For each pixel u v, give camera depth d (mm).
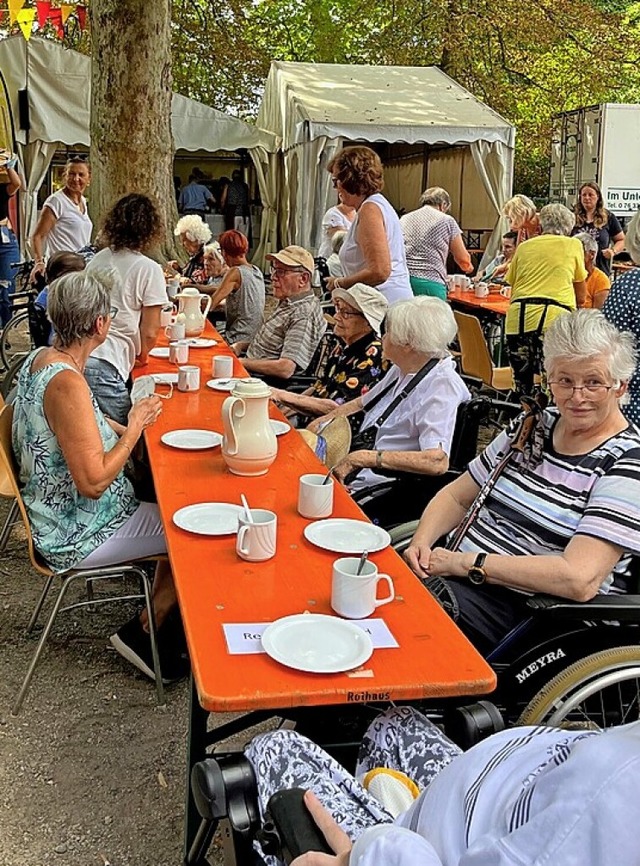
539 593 2242
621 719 2238
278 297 4773
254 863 1563
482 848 1004
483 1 18703
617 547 2186
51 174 15742
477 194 14094
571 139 14828
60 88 13039
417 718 1862
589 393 2316
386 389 3463
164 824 2482
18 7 7055
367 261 4598
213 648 1696
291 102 13469
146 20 9156
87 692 3100
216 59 20422
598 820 909
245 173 17109
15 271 8672
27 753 2760
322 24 22641
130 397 4176
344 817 1565
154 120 9406
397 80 14484
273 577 2018
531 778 1131
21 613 3648
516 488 2506
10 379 4148
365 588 1841
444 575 2389
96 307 2828
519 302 5727
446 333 3195
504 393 6004
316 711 2141
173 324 5109
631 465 2281
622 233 8820
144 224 4230
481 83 20281
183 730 2910
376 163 4641
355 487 3283
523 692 2240
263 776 1689
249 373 4617
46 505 2896
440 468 3117
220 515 2357
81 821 2479
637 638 2246
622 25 20906
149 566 3869
